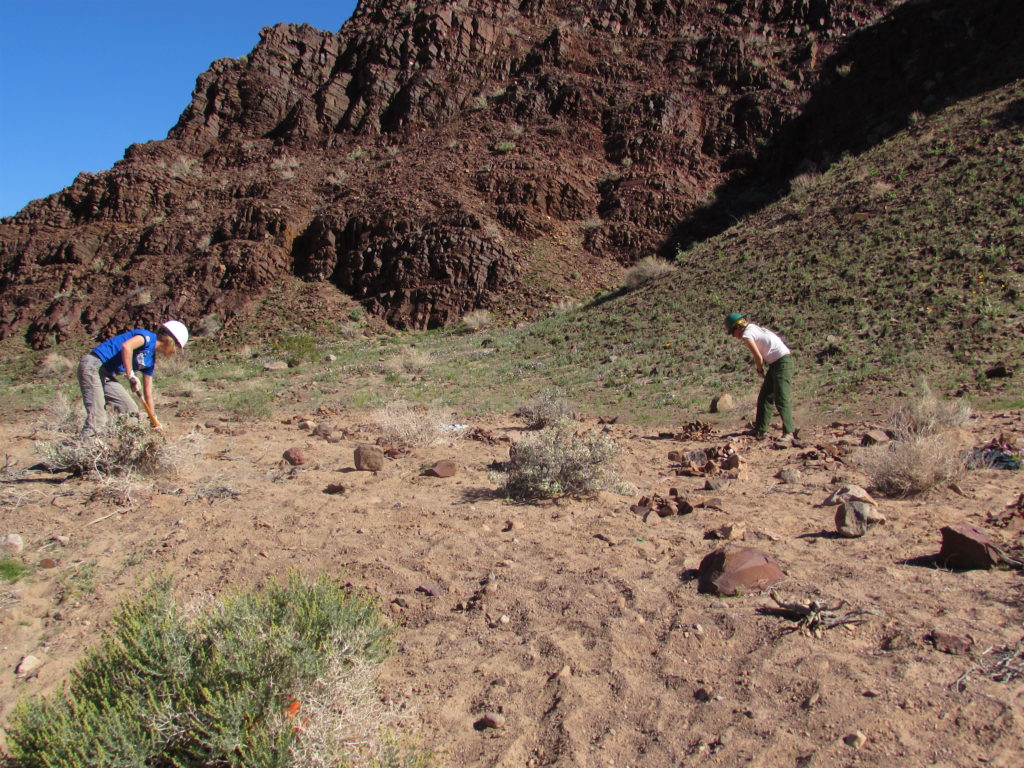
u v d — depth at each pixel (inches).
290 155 1710.1
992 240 641.6
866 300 633.6
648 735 110.3
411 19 1894.7
